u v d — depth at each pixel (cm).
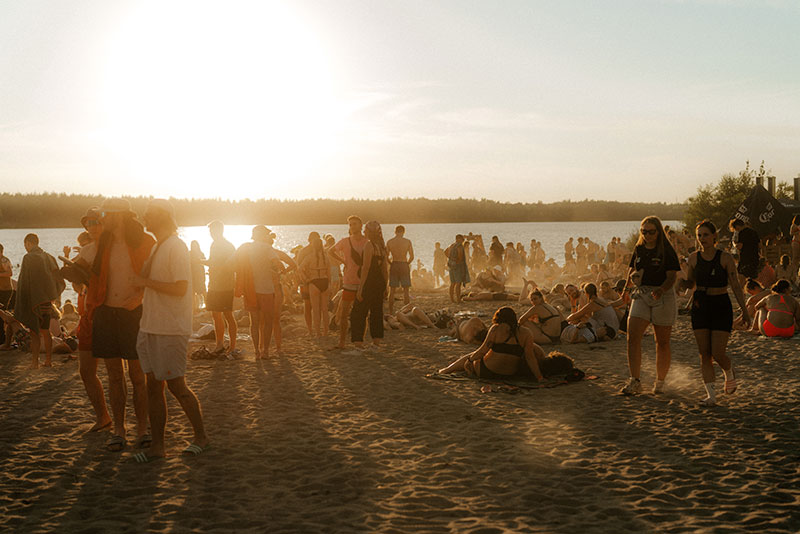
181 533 413
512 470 521
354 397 772
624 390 764
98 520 434
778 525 409
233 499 468
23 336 1179
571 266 3081
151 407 552
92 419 685
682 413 676
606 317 1193
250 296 1033
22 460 554
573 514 436
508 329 852
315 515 439
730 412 675
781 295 1165
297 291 1891
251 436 620
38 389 836
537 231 15350
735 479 489
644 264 757
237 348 1077
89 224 611
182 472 523
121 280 568
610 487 482
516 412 695
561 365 861
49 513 446
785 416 651
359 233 1130
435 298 2105
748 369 898
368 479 506
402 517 433
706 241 710
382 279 1117
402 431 632
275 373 924
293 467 535
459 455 561
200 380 880
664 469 514
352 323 1118
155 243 566
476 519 429
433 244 8350
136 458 548
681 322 1402
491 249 2788
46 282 996
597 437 602
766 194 2905
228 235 17775
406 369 940
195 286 1659
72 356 1091
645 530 408
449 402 743
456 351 1098
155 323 538
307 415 695
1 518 437
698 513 432
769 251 2175
